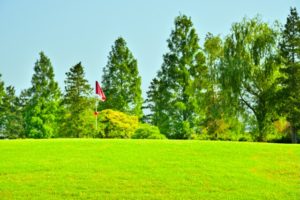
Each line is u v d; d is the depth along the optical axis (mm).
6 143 35031
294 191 23516
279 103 56906
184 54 73625
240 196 22250
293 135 58750
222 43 59156
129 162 28156
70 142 35344
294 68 57469
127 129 63625
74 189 22844
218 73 57281
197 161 28766
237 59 56375
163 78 74125
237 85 55844
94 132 65312
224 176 25594
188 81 71938
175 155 30344
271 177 26391
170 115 71500
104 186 23359
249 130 59188
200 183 24141
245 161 29359
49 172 25812
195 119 69875
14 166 27062
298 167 28562
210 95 59781
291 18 62688
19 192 22312
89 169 26453
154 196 21953
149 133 53906
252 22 57625
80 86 77938
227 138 61188
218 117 58594
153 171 26141
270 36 56062
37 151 31547
